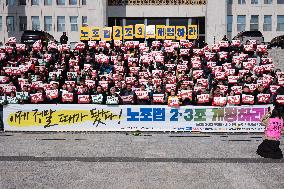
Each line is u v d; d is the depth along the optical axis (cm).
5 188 787
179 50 2161
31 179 848
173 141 1295
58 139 1329
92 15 4206
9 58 2161
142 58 2025
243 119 1495
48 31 4734
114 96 1497
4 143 1252
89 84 1716
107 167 950
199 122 1499
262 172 905
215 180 842
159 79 1792
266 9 4591
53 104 1502
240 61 1991
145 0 4247
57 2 4722
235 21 4594
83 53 2192
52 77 1783
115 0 4247
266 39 4603
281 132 1065
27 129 1511
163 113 1500
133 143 1254
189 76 1897
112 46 2405
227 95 1609
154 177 865
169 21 4291
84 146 1202
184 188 788
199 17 4281
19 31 4750
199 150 1146
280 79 1778
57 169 930
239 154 1093
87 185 805
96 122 1508
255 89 1598
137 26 2447
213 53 2044
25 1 4734
